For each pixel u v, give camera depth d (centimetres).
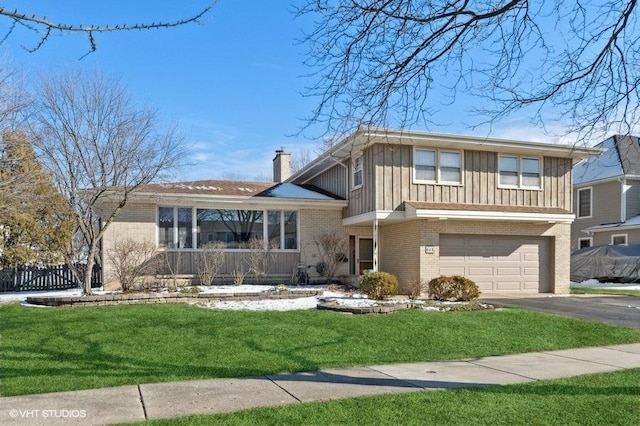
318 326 1017
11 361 734
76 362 734
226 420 494
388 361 783
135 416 510
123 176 1412
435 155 1750
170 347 828
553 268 1858
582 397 579
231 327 984
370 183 1728
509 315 1190
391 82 569
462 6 507
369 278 1467
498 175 1814
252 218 1897
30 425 484
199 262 1784
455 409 531
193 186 1945
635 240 2662
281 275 1898
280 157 2666
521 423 489
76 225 1530
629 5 514
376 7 507
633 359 814
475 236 1778
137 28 336
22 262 1862
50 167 1341
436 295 1476
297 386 631
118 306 1213
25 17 295
